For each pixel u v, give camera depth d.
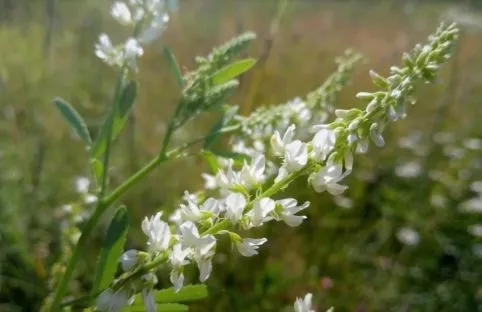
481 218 0.26
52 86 0.28
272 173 0.11
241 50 0.10
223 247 0.20
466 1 0.44
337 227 0.24
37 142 0.23
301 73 0.34
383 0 0.59
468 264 0.24
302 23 0.52
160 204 0.21
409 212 0.25
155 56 0.36
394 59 0.36
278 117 0.12
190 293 0.09
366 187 0.26
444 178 0.28
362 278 0.23
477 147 0.31
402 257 0.24
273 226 0.22
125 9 0.10
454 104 0.36
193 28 0.43
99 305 0.07
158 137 0.27
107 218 0.20
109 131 0.10
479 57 0.43
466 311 0.22
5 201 0.19
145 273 0.07
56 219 0.19
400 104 0.07
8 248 0.18
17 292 0.17
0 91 0.26
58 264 0.12
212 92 0.10
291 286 0.21
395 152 0.30
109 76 0.30
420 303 0.22
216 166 0.11
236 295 0.19
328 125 0.07
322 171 0.07
